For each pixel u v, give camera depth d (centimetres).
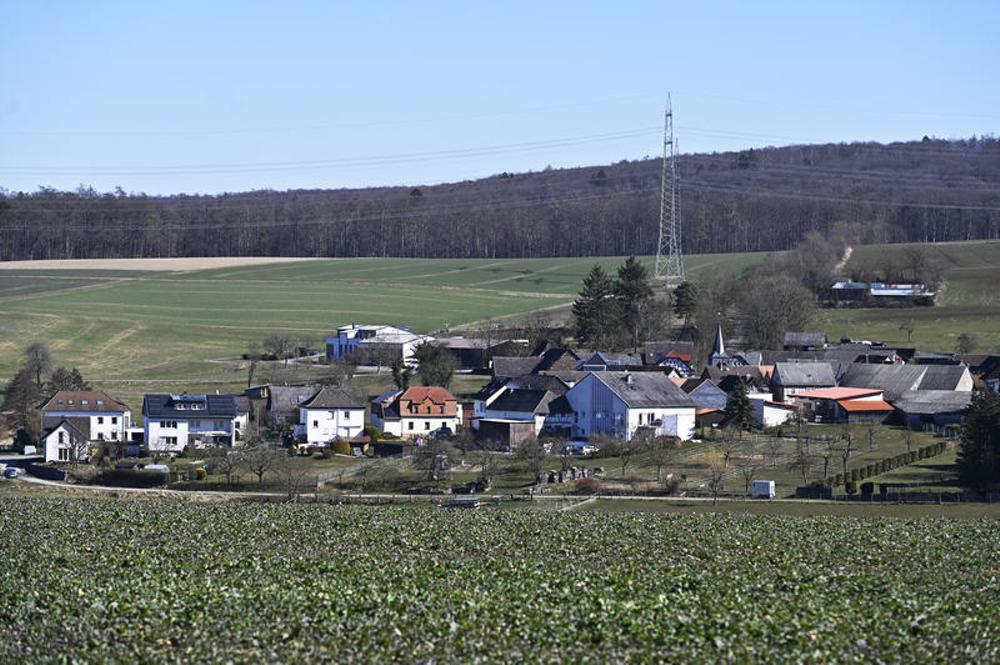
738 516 10444
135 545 9031
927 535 9400
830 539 9225
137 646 6234
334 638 6294
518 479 13325
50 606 7019
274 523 9962
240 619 6650
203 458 15262
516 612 6750
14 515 10362
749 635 6322
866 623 6581
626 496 12225
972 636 6347
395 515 10481
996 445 12531
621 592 7338
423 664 5884
